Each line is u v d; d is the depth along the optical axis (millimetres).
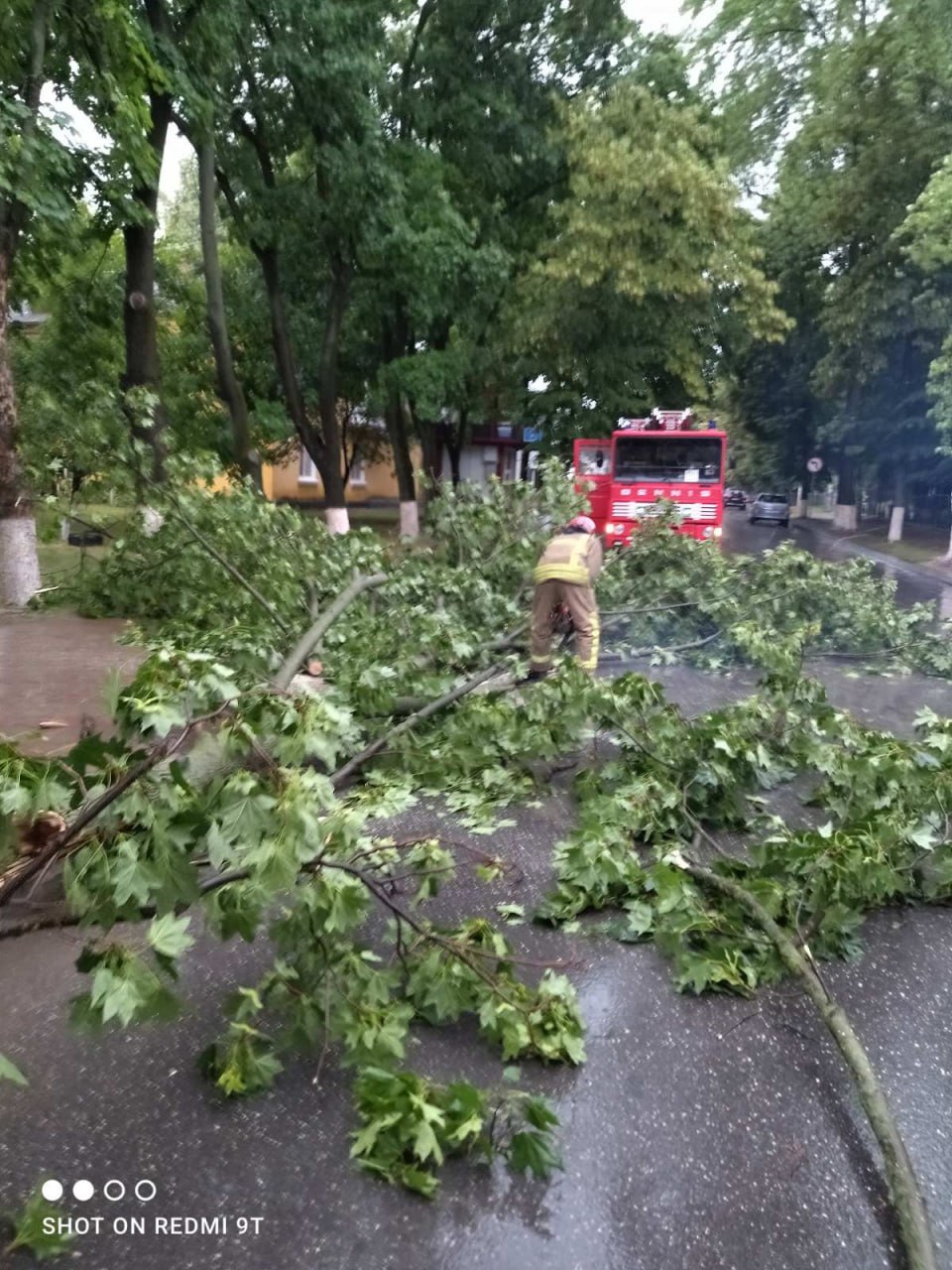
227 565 7805
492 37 22141
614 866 4191
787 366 38906
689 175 21000
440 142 22484
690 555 10375
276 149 19234
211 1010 3500
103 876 2539
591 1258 2455
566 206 22281
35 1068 3145
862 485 42438
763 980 3771
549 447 24500
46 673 7965
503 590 9844
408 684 6688
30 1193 2600
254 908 2689
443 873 3881
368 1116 2736
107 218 13945
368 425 34344
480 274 20047
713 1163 2797
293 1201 2607
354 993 3102
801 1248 2504
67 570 12484
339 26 16391
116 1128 2869
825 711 5660
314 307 23297
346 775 5891
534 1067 3217
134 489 10180
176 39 14750
